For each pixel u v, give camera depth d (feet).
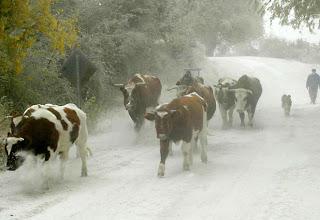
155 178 34.83
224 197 29.53
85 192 31.17
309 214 25.55
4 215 26.40
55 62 65.26
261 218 25.20
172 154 43.80
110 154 44.42
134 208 27.53
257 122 66.74
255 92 62.54
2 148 39.63
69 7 75.66
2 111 48.98
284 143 48.88
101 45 77.41
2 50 50.93
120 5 81.92
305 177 33.68
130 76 83.25
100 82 71.87
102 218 25.82
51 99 62.08
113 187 32.32
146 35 83.97
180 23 91.81
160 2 88.33
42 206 28.09
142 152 45.50
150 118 36.01
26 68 59.36
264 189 30.96
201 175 35.65
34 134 31.40
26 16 47.78
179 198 29.45
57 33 52.01
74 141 34.81
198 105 39.06
